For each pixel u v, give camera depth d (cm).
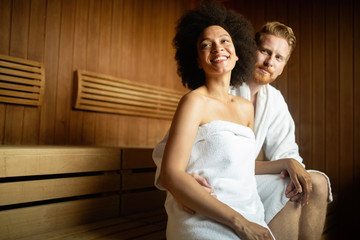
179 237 97
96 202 166
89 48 266
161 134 328
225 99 120
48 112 238
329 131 284
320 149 287
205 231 91
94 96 260
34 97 223
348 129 275
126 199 182
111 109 274
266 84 176
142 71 309
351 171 271
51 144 239
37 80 225
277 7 317
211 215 90
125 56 294
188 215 97
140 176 192
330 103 285
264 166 140
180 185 92
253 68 144
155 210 197
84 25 263
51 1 242
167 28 338
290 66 307
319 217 131
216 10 133
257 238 87
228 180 102
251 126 130
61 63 247
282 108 174
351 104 275
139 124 306
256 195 113
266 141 170
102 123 274
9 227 132
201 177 100
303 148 296
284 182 130
